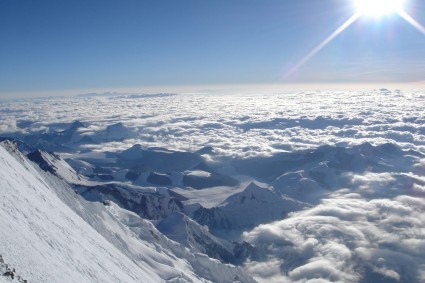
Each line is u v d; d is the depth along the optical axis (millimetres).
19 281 21297
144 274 54688
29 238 29625
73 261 33281
